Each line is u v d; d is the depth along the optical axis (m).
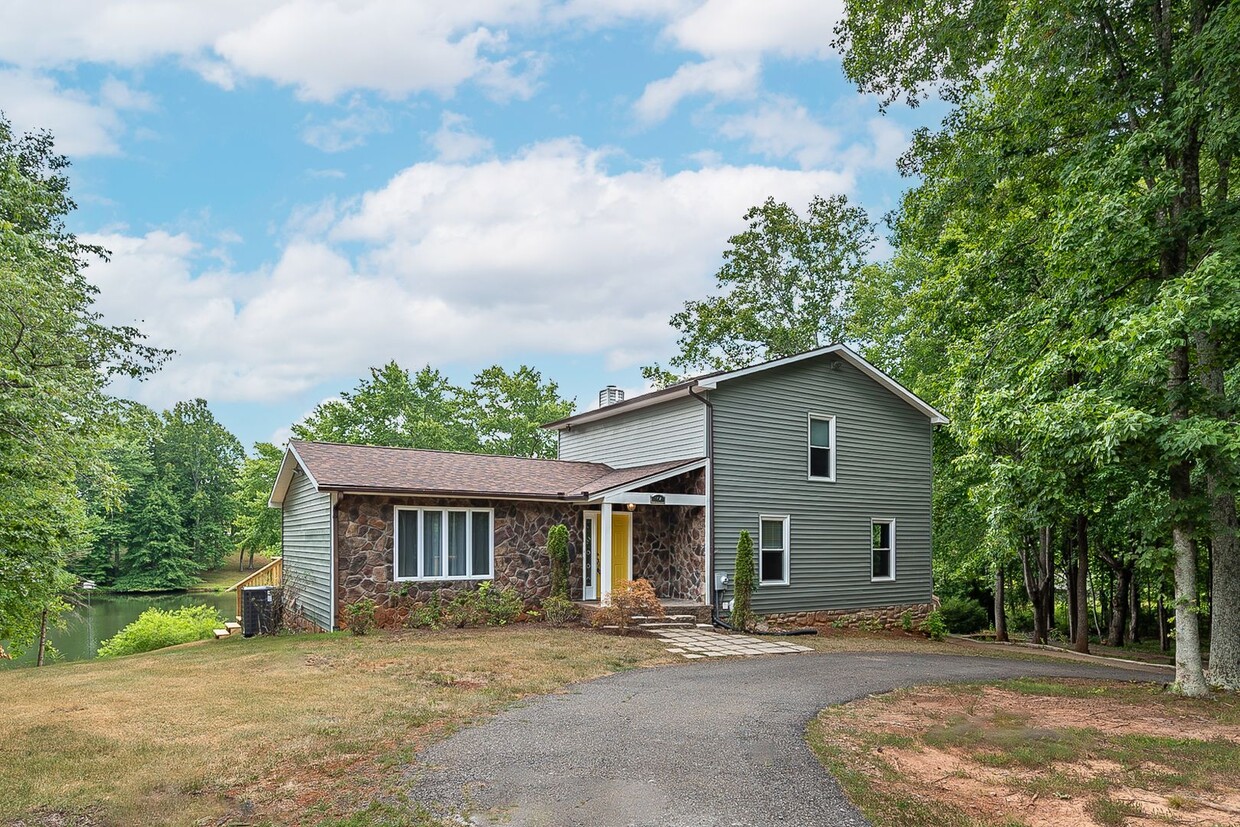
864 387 19.17
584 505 17.11
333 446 16.59
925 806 5.02
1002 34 12.34
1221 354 10.56
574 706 7.91
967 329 17.44
